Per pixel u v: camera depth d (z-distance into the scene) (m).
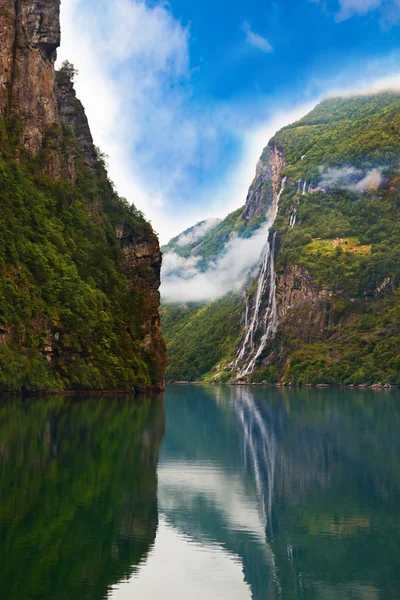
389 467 57.31
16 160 149.50
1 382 112.38
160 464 56.88
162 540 35.81
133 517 39.53
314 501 44.91
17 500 40.91
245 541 36.53
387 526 39.31
